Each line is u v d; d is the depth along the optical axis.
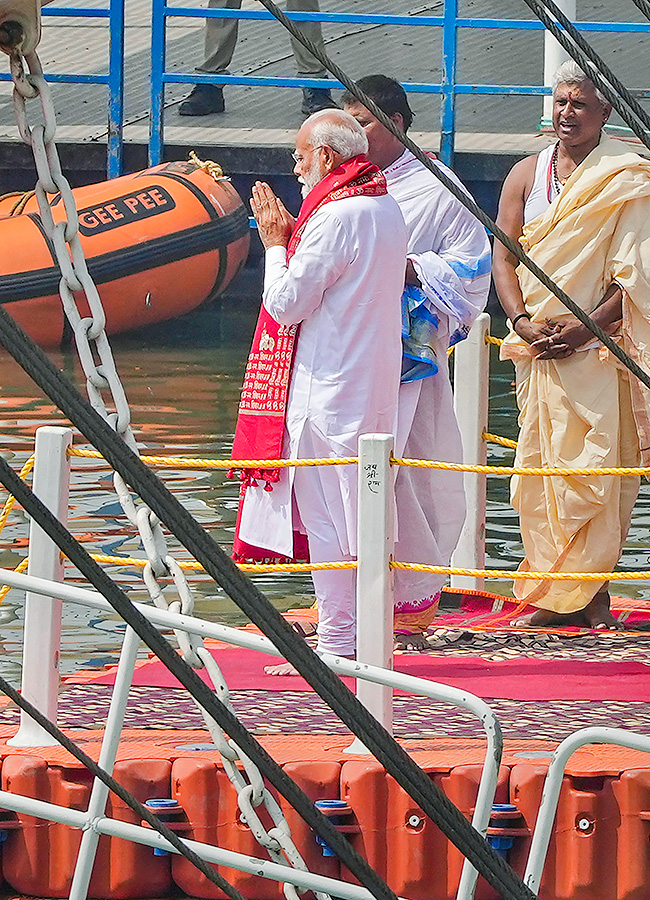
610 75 10.88
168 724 18.59
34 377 8.49
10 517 32.41
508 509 35.25
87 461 37.91
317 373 20.61
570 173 23.34
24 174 67.00
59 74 68.81
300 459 20.64
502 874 9.41
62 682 20.84
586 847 16.64
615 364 23.06
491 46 77.69
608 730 13.38
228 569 8.80
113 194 61.56
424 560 22.45
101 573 8.91
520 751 17.31
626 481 23.58
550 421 23.34
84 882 15.01
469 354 25.95
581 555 23.50
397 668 21.44
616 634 23.69
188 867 17.11
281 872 13.48
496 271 23.94
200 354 57.19
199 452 39.09
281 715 19.03
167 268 60.88
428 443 22.48
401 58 76.75
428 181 22.41
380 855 16.89
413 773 9.18
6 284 57.69
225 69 69.88
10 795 14.91
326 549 20.78
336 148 20.53
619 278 22.75
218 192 63.22
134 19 80.00
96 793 14.88
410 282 22.00
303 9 64.56
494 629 23.92
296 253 20.44
